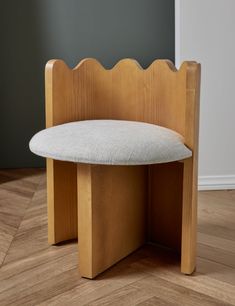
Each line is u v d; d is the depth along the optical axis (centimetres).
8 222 150
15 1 206
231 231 142
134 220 128
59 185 130
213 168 184
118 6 208
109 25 210
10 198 175
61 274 115
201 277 114
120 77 131
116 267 120
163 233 133
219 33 176
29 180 199
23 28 208
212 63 177
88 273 112
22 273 116
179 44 176
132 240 128
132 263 122
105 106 134
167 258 125
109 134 107
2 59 210
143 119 129
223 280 112
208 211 160
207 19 175
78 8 208
